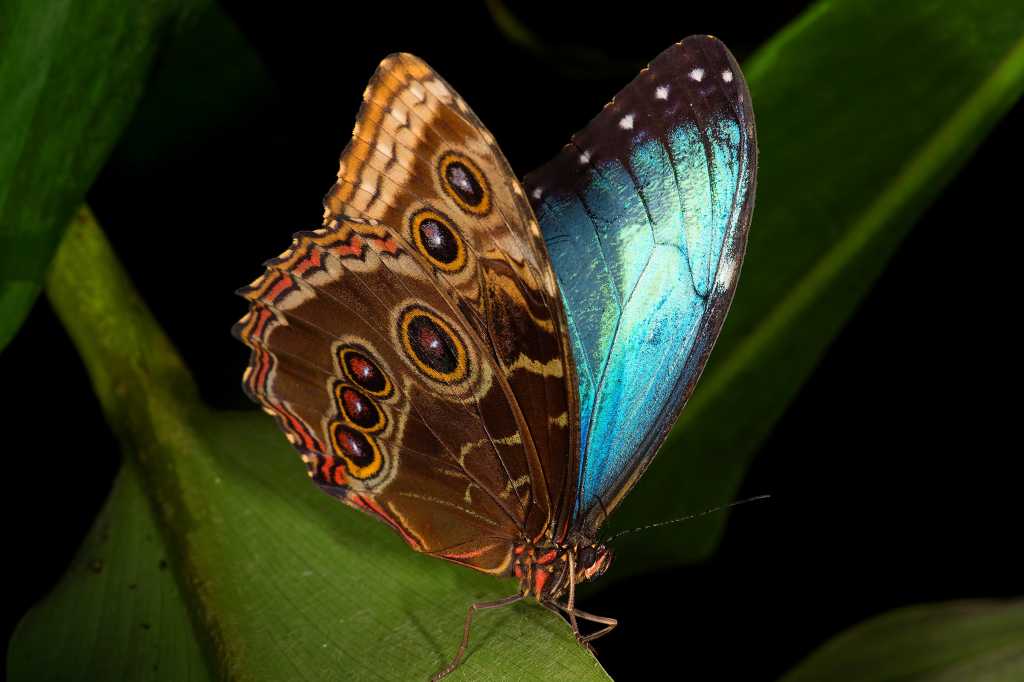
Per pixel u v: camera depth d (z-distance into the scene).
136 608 0.38
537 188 0.39
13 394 0.42
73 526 0.42
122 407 0.41
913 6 0.41
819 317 0.42
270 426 0.41
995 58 0.41
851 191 0.41
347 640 0.38
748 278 0.42
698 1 0.45
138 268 0.43
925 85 0.41
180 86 0.42
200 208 0.43
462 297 0.38
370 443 0.39
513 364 0.39
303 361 0.39
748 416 0.42
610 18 0.45
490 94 0.45
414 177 0.38
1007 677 0.41
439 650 0.38
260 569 0.39
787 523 0.46
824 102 0.41
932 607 0.42
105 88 0.39
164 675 0.38
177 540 0.39
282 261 0.38
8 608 0.41
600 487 0.40
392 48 0.45
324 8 0.44
